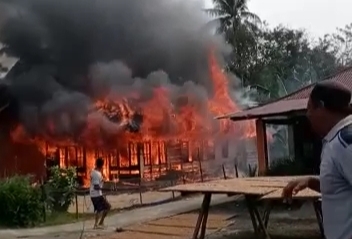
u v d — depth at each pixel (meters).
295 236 9.09
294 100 16.11
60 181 14.29
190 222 11.07
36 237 10.10
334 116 2.18
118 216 12.68
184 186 8.27
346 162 2.03
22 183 12.38
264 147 15.38
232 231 9.85
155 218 11.95
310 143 16.92
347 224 2.04
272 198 6.42
